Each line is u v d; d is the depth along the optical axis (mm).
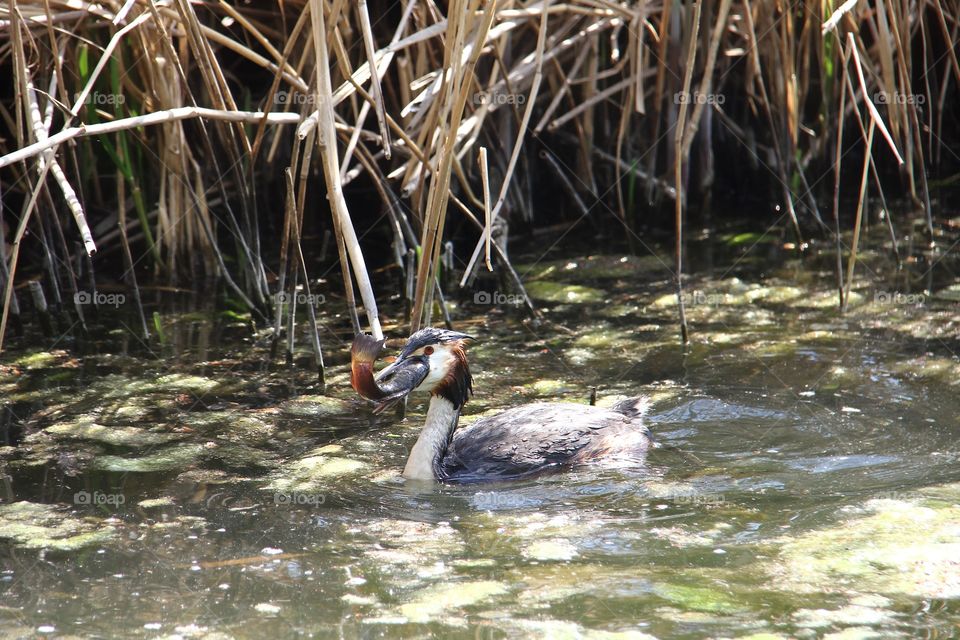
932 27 18344
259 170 16969
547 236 17422
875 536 7527
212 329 13156
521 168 17469
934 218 17172
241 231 14750
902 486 8391
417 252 13359
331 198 9969
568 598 6758
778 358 11586
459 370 9438
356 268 9641
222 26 15484
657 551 7461
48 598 6836
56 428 10023
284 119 11047
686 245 16562
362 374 8719
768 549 7430
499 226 14562
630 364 11695
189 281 15148
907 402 10188
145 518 8102
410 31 14961
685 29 16547
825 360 11430
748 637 6227
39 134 10352
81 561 7367
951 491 8242
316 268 15766
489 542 7695
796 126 16250
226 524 8008
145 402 10727
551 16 16172
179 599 6812
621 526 7945
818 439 9492
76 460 9281
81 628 6449
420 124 13758
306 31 14711
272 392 11078
